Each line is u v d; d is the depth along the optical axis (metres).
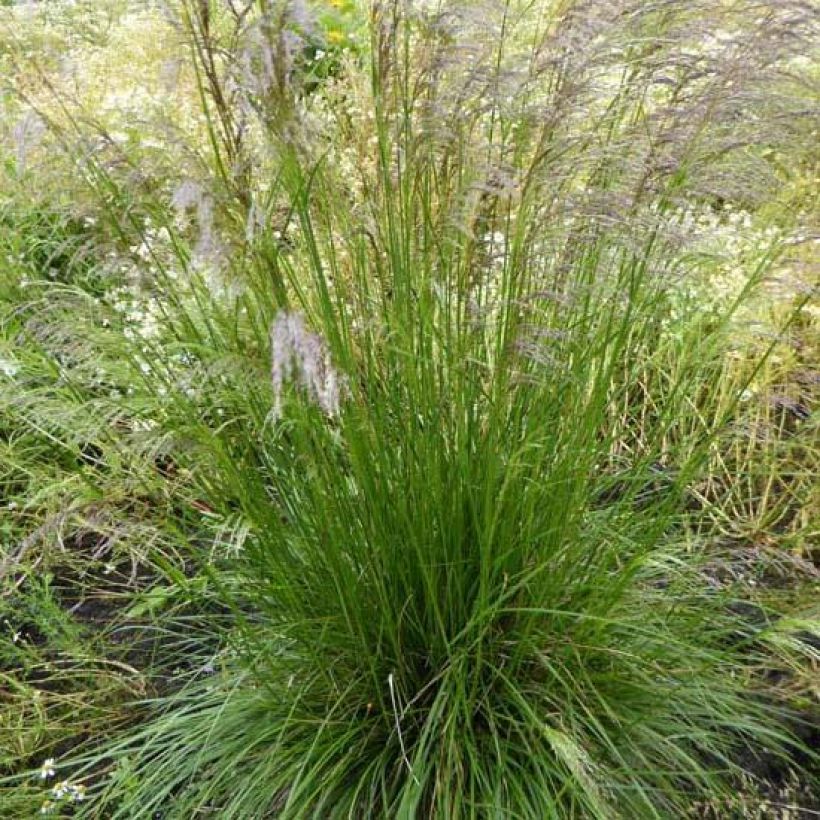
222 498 2.74
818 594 3.08
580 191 2.34
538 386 2.54
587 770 2.38
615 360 2.44
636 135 2.38
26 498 3.58
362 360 2.50
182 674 2.95
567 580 2.70
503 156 2.34
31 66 2.49
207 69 2.05
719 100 2.23
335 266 2.34
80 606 3.41
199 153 2.25
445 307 2.45
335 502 2.44
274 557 2.51
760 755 2.82
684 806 2.59
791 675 3.04
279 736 2.48
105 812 2.64
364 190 2.39
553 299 2.43
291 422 2.26
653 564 2.87
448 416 2.49
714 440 2.73
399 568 2.51
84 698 3.03
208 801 2.60
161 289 2.48
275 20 1.85
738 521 3.71
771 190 2.50
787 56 2.26
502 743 2.51
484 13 2.15
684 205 2.42
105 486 3.03
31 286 3.28
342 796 2.53
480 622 2.44
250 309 2.41
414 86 2.24
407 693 2.69
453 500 2.48
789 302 3.82
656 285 2.59
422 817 2.50
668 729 2.59
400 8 2.14
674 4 2.27
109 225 2.37
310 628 2.63
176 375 2.64
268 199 2.33
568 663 2.64
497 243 2.42
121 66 4.17
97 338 2.61
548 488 2.56
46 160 2.33
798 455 3.95
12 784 2.74
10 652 3.12
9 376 3.11
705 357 3.50
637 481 3.02
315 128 2.05
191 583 3.07
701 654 2.63
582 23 2.13
